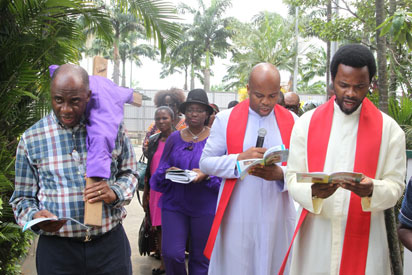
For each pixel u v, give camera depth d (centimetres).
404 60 592
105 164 230
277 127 304
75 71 224
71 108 222
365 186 199
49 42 424
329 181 197
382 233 219
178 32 540
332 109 231
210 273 314
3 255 388
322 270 223
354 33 789
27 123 436
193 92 394
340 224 220
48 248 241
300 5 946
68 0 409
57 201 234
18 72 388
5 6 393
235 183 296
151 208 498
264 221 291
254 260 296
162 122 493
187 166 390
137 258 541
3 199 377
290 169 240
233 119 302
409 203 202
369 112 223
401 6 546
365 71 208
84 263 244
